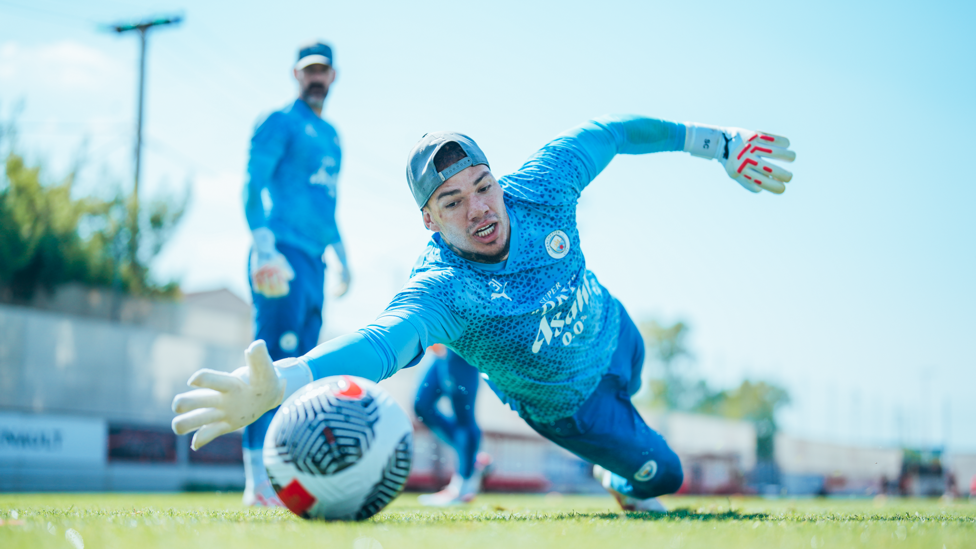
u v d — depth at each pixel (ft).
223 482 57.26
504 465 70.23
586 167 11.27
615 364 12.41
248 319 73.05
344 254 18.72
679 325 203.51
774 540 7.11
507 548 6.20
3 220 69.10
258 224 16.63
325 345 8.41
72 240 73.72
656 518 10.25
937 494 78.23
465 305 9.63
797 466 102.58
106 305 70.64
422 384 22.36
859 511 14.52
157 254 78.95
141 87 75.72
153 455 52.95
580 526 8.39
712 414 195.62
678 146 12.98
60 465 47.44
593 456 12.45
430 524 8.57
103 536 6.91
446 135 9.76
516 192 10.37
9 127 71.05
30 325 51.70
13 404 50.21
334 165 18.28
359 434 7.77
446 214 9.61
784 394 189.16
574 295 10.53
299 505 7.93
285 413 7.95
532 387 11.07
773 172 12.80
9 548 6.33
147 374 57.77
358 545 6.24
